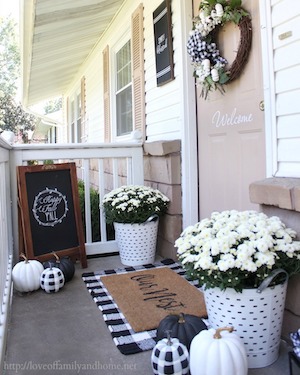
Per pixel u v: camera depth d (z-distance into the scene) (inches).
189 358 60.8
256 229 68.2
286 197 71.0
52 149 131.8
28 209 117.8
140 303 92.7
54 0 144.5
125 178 184.4
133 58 176.6
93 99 290.8
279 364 67.6
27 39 191.2
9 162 125.7
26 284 101.4
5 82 1021.2
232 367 56.5
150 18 154.2
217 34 108.9
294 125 77.7
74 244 125.5
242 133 101.3
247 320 65.3
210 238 69.6
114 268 124.4
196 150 126.5
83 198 158.2
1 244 82.1
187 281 108.0
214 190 116.9
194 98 125.6
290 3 76.8
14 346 75.4
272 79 82.6
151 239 127.6
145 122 164.7
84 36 225.1
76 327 82.8
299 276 70.7
